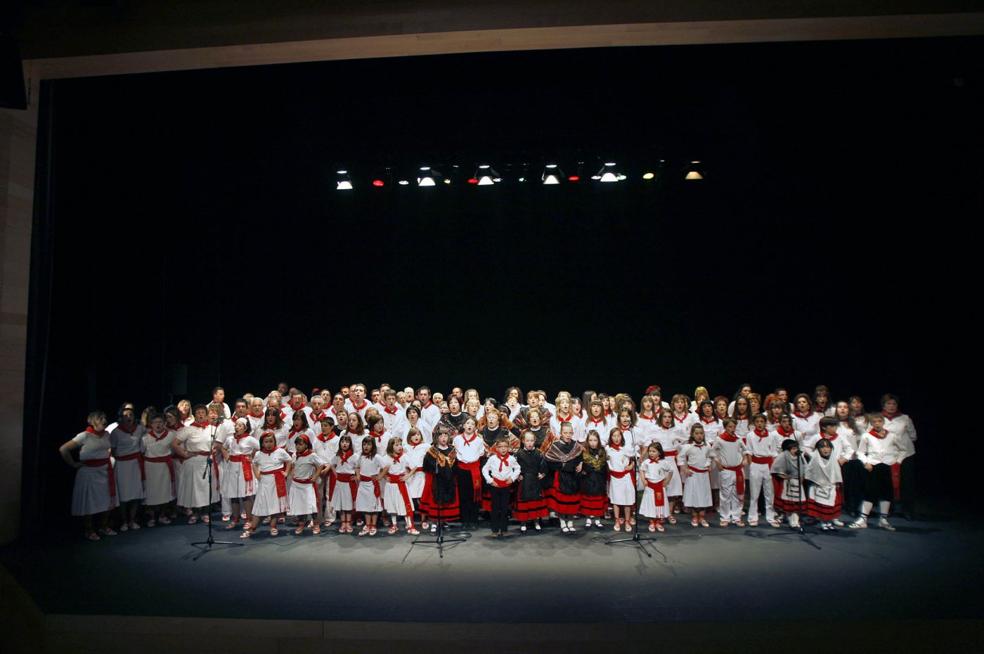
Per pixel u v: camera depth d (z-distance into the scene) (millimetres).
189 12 6992
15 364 7438
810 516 7418
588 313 11430
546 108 9766
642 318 11336
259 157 10742
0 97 6574
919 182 9977
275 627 5035
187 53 7074
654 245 11242
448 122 9883
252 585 5766
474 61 8961
